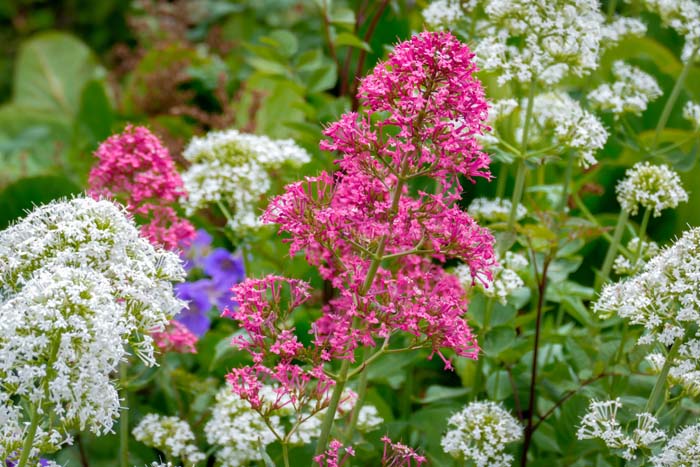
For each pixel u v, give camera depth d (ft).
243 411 3.89
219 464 4.04
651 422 3.50
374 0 5.29
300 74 5.27
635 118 4.86
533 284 4.26
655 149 4.35
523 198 4.56
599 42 4.25
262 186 4.24
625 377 3.96
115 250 3.32
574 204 4.53
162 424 3.95
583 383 3.89
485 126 3.29
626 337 3.96
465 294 3.89
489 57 4.02
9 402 3.16
